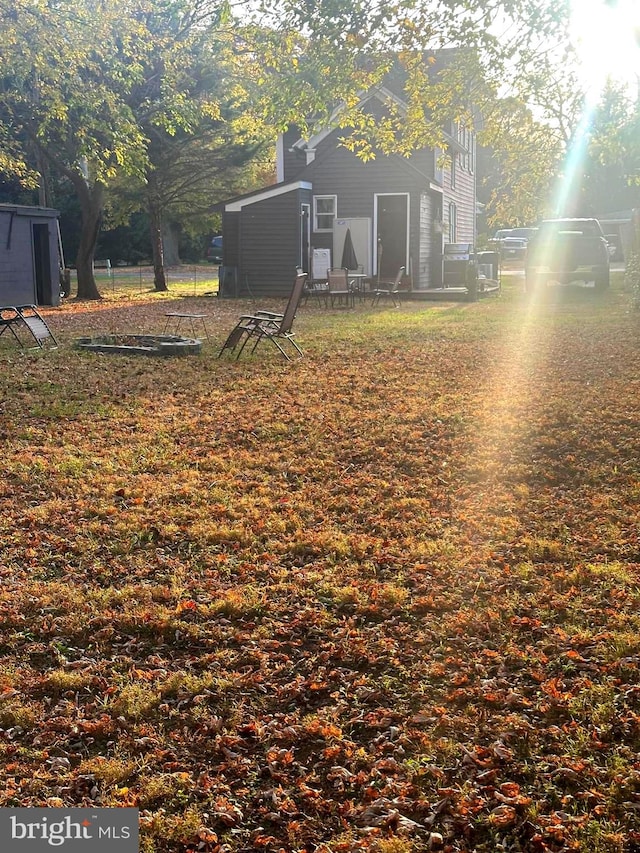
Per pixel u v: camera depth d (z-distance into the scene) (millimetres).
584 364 12094
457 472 7211
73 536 5812
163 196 31516
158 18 26297
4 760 3484
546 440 7930
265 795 3260
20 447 8047
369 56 12898
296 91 13422
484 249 46656
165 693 3951
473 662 4160
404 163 26844
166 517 6160
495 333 16250
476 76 13500
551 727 3582
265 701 3896
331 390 10711
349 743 3547
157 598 4887
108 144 23172
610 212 45312
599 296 24359
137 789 3297
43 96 19844
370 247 27516
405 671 4098
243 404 9945
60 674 4070
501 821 3053
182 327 18391
